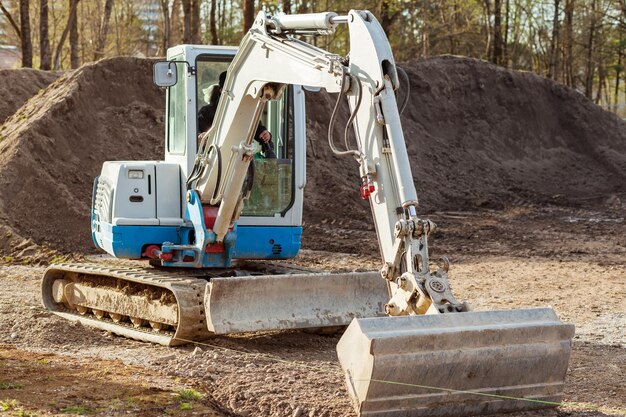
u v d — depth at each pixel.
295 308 9.78
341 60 7.64
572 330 6.85
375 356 6.29
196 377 8.23
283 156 11.29
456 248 19.50
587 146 34.00
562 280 15.30
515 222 24.08
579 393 7.99
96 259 16.86
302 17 8.32
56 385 7.73
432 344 6.44
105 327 10.77
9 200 19.09
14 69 26.22
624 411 7.36
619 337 10.70
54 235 18.58
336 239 20.55
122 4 51.03
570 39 49.53
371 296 10.21
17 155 20.03
